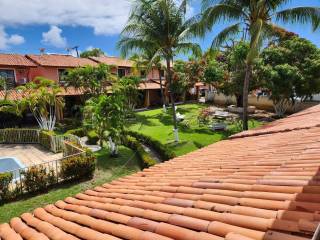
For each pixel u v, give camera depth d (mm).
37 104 21156
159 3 16516
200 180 4238
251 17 15164
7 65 25000
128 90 26531
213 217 2713
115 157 15906
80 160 12648
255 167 4391
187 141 18891
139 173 6344
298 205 2535
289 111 28953
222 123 22734
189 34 16672
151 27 17484
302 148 4945
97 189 5457
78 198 5020
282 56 25094
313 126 6945
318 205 2459
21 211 9852
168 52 18219
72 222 3662
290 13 14609
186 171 5348
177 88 32750
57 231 3426
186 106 36000
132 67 31547
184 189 3939
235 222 2498
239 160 5234
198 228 2582
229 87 28734
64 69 29328
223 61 33312
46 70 28094
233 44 30172
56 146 17062
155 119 27609
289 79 23500
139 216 3283
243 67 26500
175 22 17438
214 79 30391
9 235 3781
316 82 24188
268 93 28172
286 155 4734
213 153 6820
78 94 27188
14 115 24641
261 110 31828
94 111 15789
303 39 25344
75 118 25734
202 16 15562
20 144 19547
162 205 3436
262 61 25141
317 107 12359
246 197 3080
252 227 2355
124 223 3184
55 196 11023
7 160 15953
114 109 15586
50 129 21656
